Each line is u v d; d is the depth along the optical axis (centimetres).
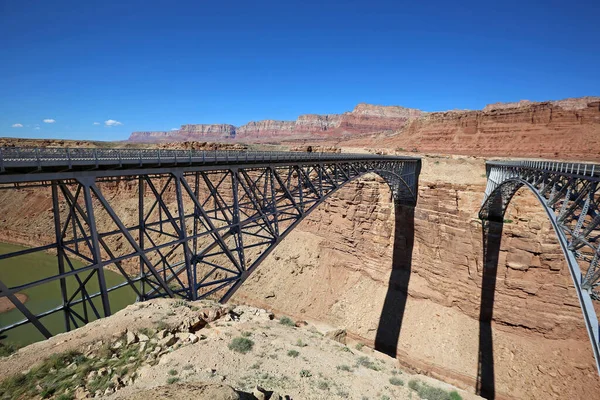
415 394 1580
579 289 1443
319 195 3059
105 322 1509
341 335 3756
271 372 1420
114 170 1580
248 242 5569
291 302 4675
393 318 4194
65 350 1284
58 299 4978
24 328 4050
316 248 5219
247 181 2392
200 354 1437
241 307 2245
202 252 2127
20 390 1080
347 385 1473
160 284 1847
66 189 1505
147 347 1402
